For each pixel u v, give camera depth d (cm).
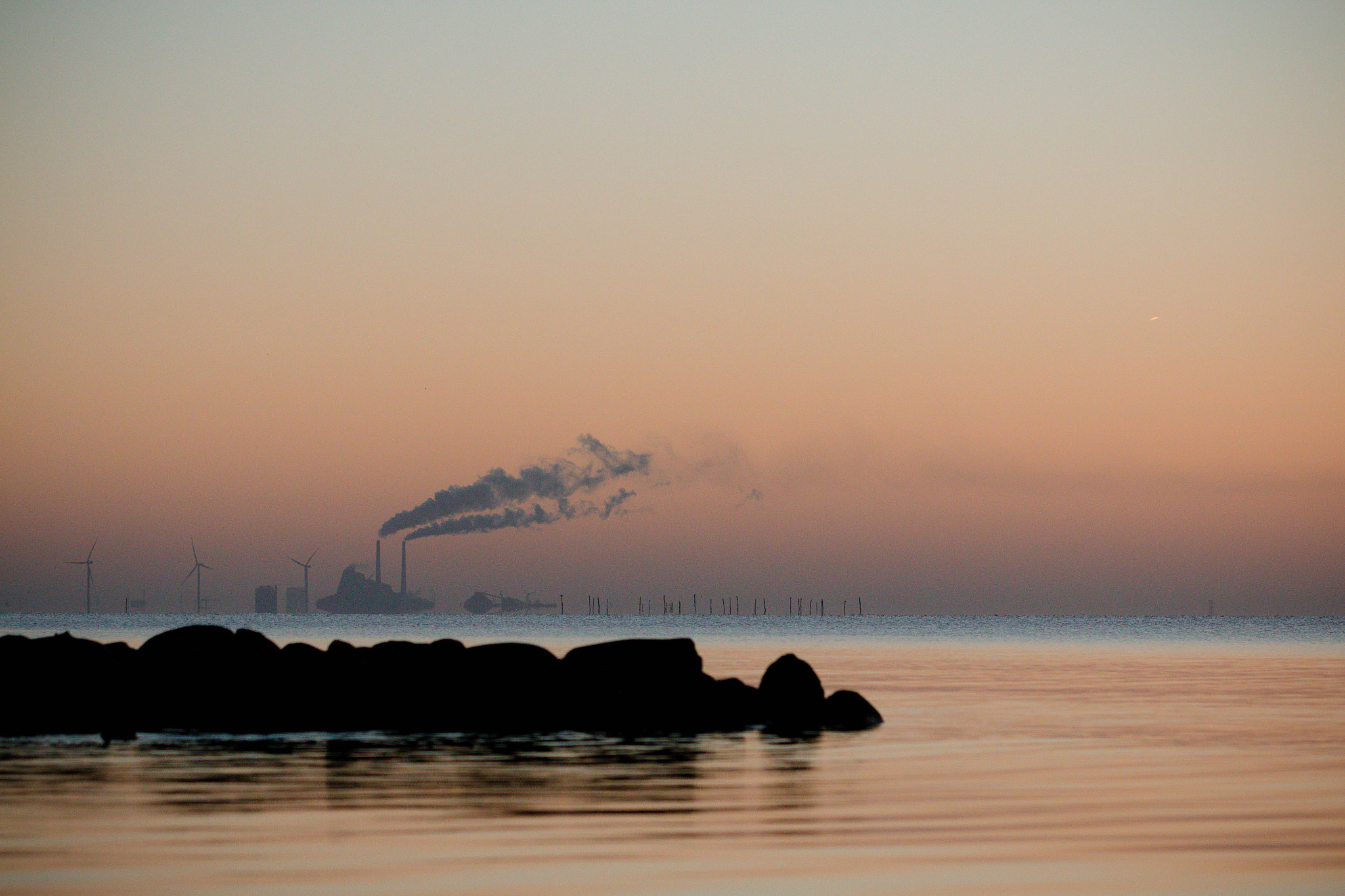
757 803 3316
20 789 3541
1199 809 3228
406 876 2470
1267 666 11350
